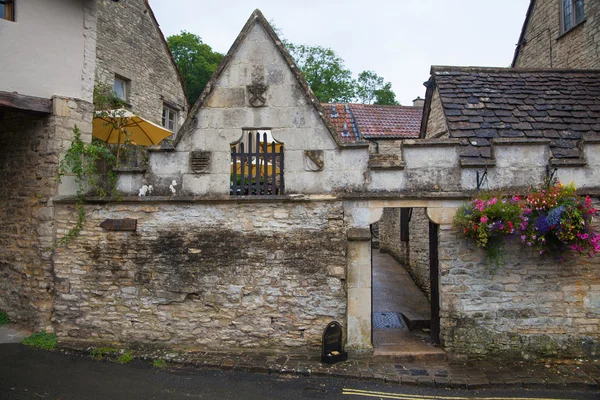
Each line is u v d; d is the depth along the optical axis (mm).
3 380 5641
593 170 6641
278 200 6840
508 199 6539
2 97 6777
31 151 7543
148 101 12898
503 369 6316
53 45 7566
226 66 7082
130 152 9180
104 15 11102
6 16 7312
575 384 5797
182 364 6445
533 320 6609
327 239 6781
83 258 7219
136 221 7105
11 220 7789
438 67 9133
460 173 6730
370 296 6711
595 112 7867
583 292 6609
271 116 6988
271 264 6852
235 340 6895
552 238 6387
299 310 6797
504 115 7762
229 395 5469
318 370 6203
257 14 7133
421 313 8891
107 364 6406
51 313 7297
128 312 7105
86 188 7324
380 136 15828
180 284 6996
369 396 5539
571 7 11164
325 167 6879
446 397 5543
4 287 7863
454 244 6691
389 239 15398
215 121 7062
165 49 13891
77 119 7703
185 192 7047
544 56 12234
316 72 34094
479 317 6625
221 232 6957
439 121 9867
